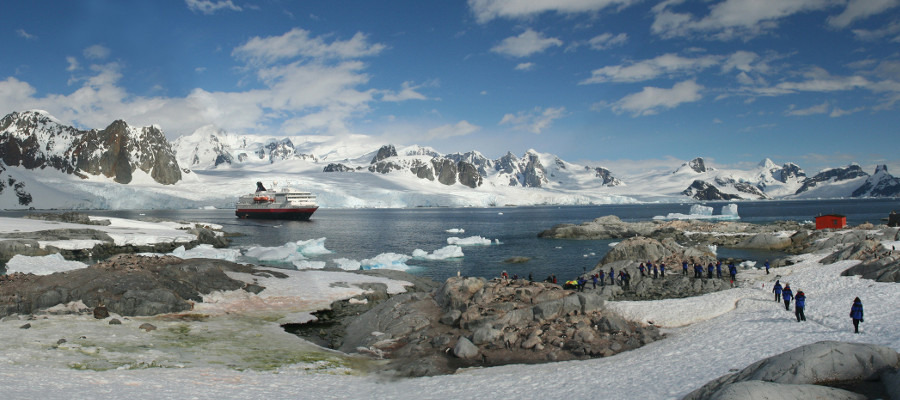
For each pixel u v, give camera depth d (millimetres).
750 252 82000
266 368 25188
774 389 13891
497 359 27078
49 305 34000
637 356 25719
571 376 22812
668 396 18375
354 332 34688
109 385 20422
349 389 22281
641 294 46594
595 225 118312
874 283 38062
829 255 54875
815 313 30719
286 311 39188
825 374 15523
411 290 48719
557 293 35969
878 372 15578
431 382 23375
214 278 43000
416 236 129000
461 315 34031
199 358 26156
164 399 18906
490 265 73625
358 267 68250
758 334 27656
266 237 125125
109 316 33688
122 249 84375
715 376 20359
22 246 71062
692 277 50531
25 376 20750
